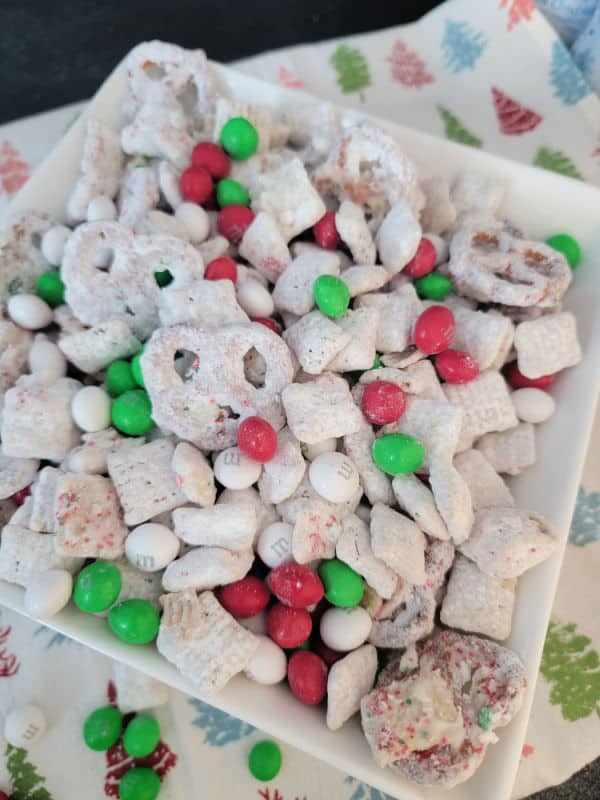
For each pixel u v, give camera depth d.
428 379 0.20
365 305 0.20
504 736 0.16
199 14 0.33
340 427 0.18
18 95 0.32
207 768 0.21
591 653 0.22
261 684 0.18
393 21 0.33
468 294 0.22
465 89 0.30
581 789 0.21
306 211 0.21
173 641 0.17
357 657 0.17
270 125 0.24
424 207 0.23
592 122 0.28
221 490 0.19
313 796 0.21
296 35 0.33
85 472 0.19
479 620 0.18
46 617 0.17
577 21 0.29
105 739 0.21
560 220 0.23
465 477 0.20
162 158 0.24
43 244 0.22
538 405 0.20
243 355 0.19
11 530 0.18
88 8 0.33
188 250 0.20
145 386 0.19
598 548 0.23
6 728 0.21
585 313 0.22
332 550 0.18
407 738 0.16
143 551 0.18
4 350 0.21
